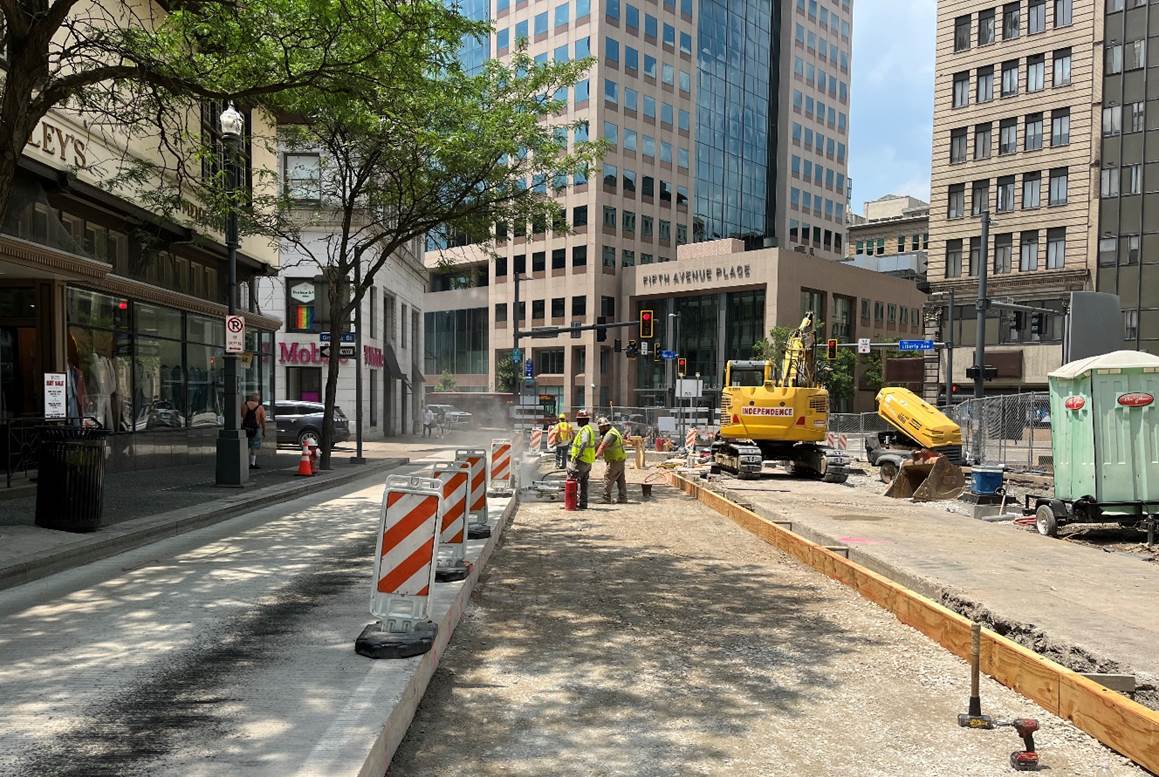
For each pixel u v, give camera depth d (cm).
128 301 1684
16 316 1397
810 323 2289
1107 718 437
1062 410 1166
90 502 920
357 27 976
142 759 358
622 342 6800
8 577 721
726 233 7969
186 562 846
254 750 366
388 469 2225
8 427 1202
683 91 7450
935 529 1170
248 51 1098
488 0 7631
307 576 776
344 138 1738
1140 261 3891
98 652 527
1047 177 4200
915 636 645
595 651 594
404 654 512
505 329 7744
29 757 361
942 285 4591
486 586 806
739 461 2092
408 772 394
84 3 1382
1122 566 877
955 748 432
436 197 1859
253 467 1927
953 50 4575
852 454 3291
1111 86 3975
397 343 4209
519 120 1789
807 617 700
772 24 8475
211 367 2084
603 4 6644
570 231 2002
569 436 2392
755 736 444
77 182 1407
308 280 3372
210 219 1753
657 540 1125
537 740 434
